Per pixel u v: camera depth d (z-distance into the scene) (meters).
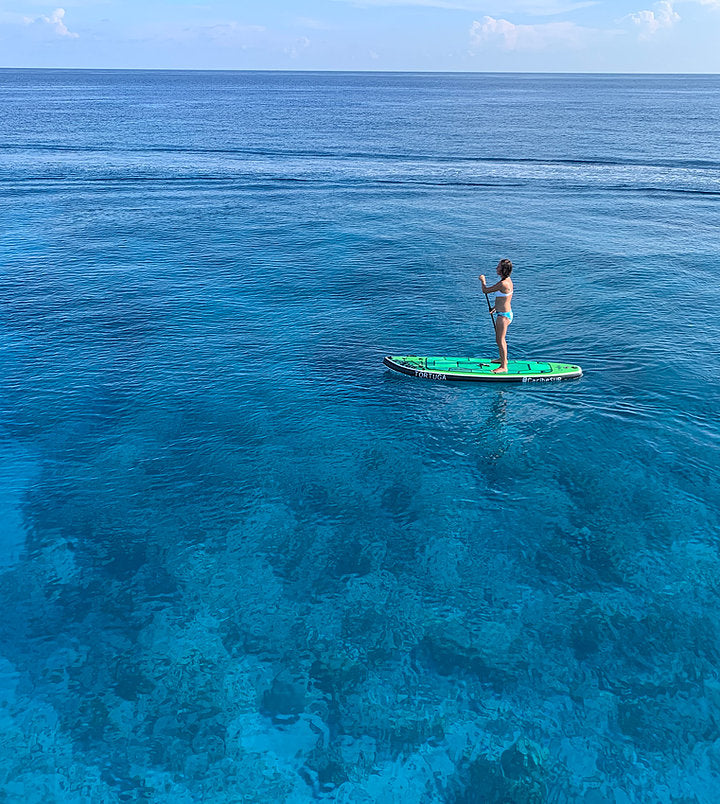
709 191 43.53
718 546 11.05
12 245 29.95
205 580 10.38
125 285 24.89
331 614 9.66
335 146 62.12
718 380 16.89
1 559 10.78
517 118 95.50
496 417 15.36
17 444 14.16
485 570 10.55
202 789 7.24
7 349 19.00
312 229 33.66
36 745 7.72
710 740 7.69
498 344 16.91
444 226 34.38
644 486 12.70
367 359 18.56
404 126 81.88
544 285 24.81
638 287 24.47
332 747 7.70
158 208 37.91
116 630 9.41
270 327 20.92
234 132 72.19
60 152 55.66
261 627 9.44
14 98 135.38
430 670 8.70
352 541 11.27
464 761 7.52
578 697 8.27
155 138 65.62
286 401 16.17
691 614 9.59
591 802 7.06
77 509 12.09
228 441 14.38
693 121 90.06
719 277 25.70
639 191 43.62
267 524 11.70
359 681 8.55
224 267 27.20
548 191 43.69
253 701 8.27
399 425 15.06
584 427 14.84
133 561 10.79
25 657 8.95
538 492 12.59
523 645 9.08
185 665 8.81
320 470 13.34
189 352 19.02
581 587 10.16
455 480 13.02
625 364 17.94
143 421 15.20
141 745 7.73
